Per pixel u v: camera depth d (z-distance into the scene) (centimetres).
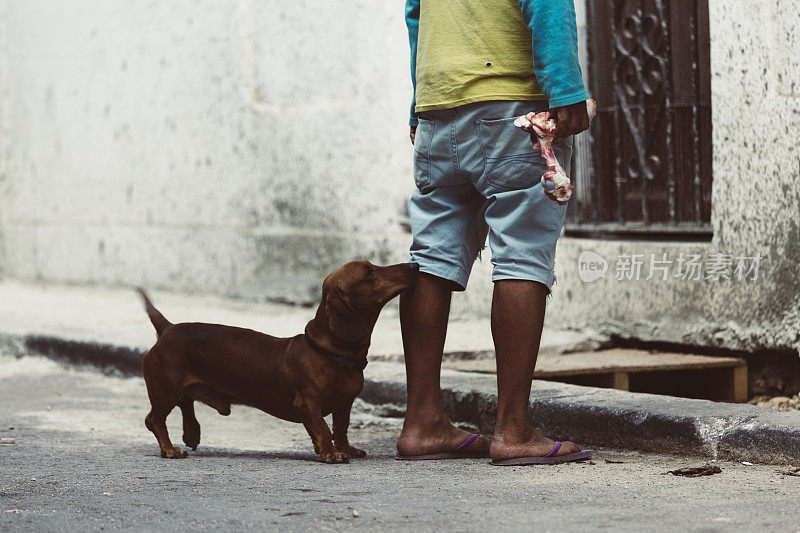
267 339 645
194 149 1438
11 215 1748
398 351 939
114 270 1566
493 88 583
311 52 1294
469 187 623
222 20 1386
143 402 901
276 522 472
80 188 1617
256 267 1368
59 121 1644
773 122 853
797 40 837
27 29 1688
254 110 1358
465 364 919
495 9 587
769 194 859
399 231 1212
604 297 1003
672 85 980
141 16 1496
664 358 925
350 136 1252
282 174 1332
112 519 489
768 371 900
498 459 599
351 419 808
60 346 1095
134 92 1517
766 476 560
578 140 1059
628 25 1016
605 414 664
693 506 485
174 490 548
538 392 728
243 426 795
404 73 1195
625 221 1032
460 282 623
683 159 977
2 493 550
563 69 557
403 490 533
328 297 609
